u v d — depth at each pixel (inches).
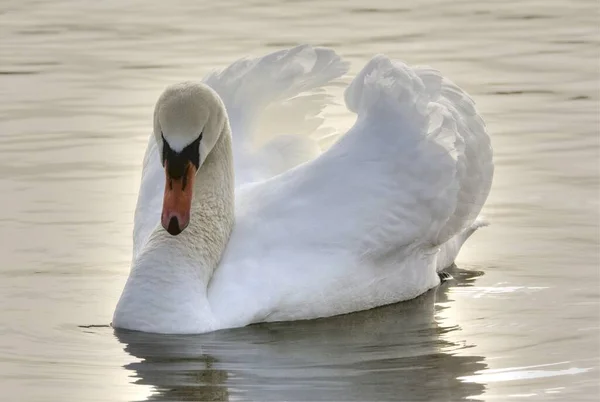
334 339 589.9
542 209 745.6
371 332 600.7
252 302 608.7
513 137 864.9
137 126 897.5
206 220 622.2
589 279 658.8
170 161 587.8
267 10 1220.5
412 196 645.9
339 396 517.3
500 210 746.8
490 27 1147.9
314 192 642.2
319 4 1242.0
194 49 1079.6
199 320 595.5
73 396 520.4
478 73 1009.5
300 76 691.4
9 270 668.1
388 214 640.4
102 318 612.4
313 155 693.9
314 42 1093.1
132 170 815.7
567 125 887.1
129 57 1064.2
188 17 1197.7
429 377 539.5
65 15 1211.2
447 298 650.8
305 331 603.2
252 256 623.8
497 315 617.3
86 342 581.6
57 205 756.0
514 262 686.5
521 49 1076.5
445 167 650.8
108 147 856.9
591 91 962.1
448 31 1134.4
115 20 1191.6
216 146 627.2
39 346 576.4
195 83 605.6
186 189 586.6
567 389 524.4
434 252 667.4
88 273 666.2
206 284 613.0
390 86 655.8
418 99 657.6
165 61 1047.6
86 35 1138.0
